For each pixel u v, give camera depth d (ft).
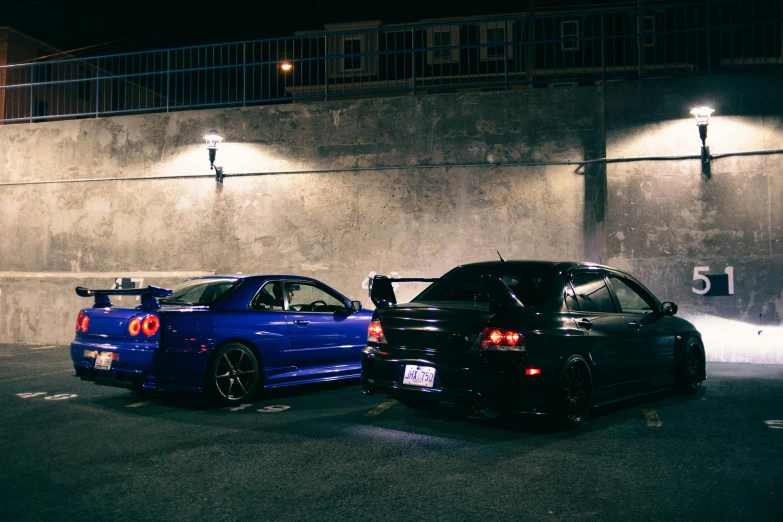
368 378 17.67
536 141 33.96
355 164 36.11
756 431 16.76
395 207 35.40
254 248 37.29
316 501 11.39
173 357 18.94
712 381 25.22
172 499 11.48
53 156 41.19
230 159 38.04
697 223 31.09
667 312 21.22
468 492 11.88
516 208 33.94
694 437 16.10
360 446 15.16
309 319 22.86
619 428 17.08
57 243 40.68
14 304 40.52
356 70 78.28
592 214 33.12
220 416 18.66
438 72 74.43
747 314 30.19
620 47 65.87
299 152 37.01
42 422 17.78
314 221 36.50
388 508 11.05
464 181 34.63
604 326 18.10
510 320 15.64
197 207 38.40
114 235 39.68
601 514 10.78
